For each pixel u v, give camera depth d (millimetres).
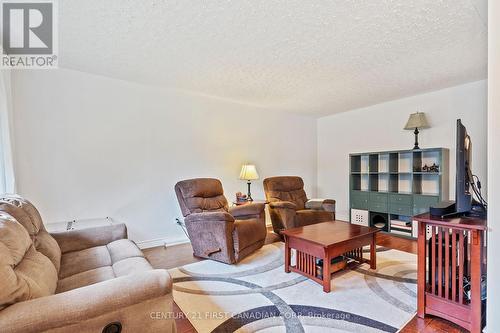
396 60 2748
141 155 3428
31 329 865
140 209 3416
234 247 2811
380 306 1909
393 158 4125
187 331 1653
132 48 2453
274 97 4070
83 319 942
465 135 1828
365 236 2484
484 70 3035
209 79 3283
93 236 2201
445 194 3586
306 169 5340
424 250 1763
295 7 1844
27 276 1124
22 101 2699
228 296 2080
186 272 2570
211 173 4035
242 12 1898
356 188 4684
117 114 3264
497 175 1402
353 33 2199
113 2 1771
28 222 1656
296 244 2449
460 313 1617
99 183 3139
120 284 1063
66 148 2943
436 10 1891
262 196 4645
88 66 2881
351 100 4254
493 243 1419
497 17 1371
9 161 2326
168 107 3643
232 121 4273
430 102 3852
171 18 1966
